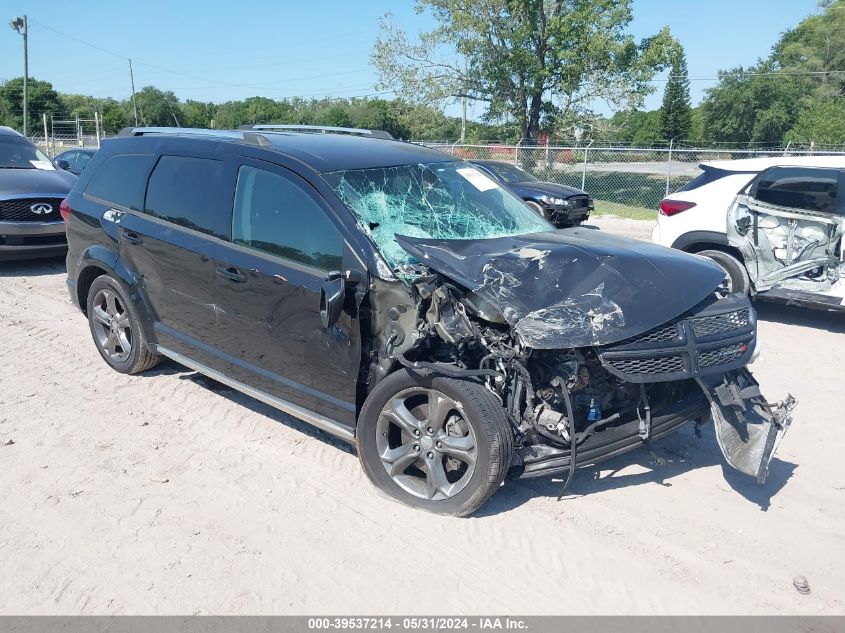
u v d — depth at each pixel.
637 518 3.88
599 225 17.72
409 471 4.12
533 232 4.61
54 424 4.86
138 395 5.39
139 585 3.24
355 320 3.92
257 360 4.53
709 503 4.06
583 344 3.49
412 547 3.57
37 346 6.49
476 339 3.68
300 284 4.12
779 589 3.32
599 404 3.85
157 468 4.31
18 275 9.60
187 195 4.96
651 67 28.73
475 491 3.67
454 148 27.27
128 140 5.68
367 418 3.95
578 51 28.72
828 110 33.62
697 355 3.75
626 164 26.95
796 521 3.89
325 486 4.14
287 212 4.34
